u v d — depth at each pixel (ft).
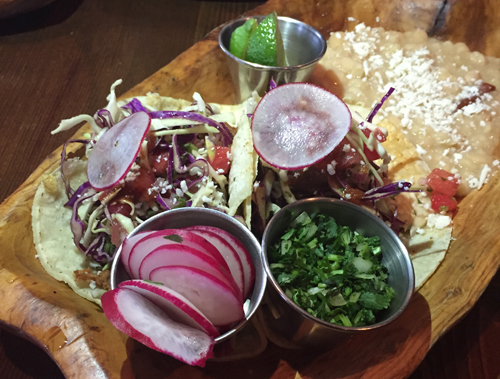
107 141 0.67
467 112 0.96
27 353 0.65
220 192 0.69
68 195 0.72
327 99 0.67
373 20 1.21
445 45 1.14
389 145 0.88
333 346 0.60
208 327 0.50
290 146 0.64
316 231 0.65
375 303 0.58
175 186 0.70
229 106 0.98
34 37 1.12
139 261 0.56
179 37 1.18
